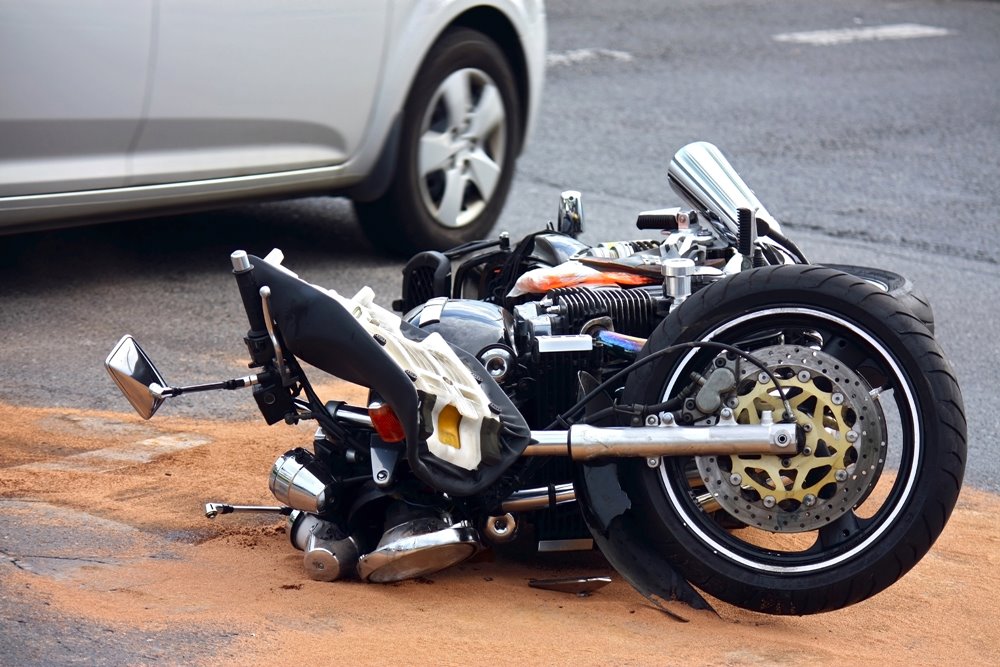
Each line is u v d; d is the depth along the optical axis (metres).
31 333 12.23
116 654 6.29
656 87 27.23
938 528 7.12
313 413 7.35
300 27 13.38
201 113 12.84
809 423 7.17
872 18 37.62
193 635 6.57
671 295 7.95
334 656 6.39
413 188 14.92
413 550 7.21
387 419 6.91
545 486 7.66
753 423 7.21
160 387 7.21
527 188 19.20
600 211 18.00
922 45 33.75
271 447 9.95
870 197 19.91
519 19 15.85
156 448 9.80
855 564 7.19
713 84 27.81
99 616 6.73
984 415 12.05
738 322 7.29
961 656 7.30
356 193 14.66
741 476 7.22
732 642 7.02
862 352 7.31
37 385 11.00
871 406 7.16
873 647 7.32
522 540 8.54
